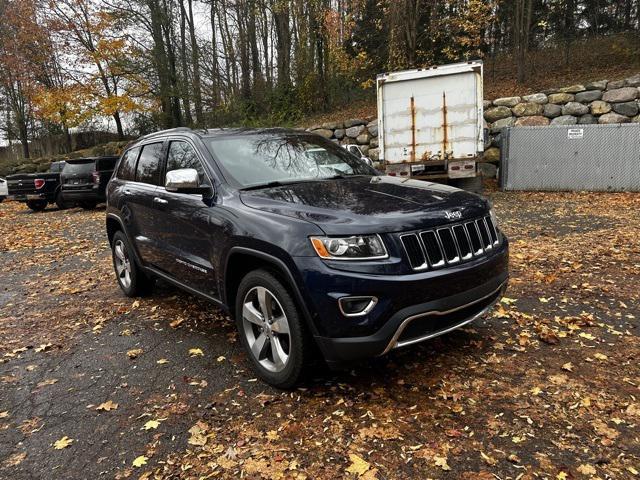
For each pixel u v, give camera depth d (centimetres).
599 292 479
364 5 1747
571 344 371
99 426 301
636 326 398
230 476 248
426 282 284
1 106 3134
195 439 280
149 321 484
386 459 253
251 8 2138
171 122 2592
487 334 396
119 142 2573
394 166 1148
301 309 297
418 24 1675
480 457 251
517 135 1237
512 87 1578
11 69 2577
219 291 369
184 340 429
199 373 362
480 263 313
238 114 2234
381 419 287
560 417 280
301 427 285
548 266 574
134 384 353
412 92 1105
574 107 1302
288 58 2098
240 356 388
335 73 1953
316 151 445
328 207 311
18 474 260
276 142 437
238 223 334
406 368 346
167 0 2411
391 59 1644
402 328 280
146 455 270
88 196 1570
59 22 2333
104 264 767
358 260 279
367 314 277
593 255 608
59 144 3216
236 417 300
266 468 252
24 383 367
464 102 1071
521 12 1634
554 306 450
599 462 242
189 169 370
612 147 1153
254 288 330
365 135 1566
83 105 2428
